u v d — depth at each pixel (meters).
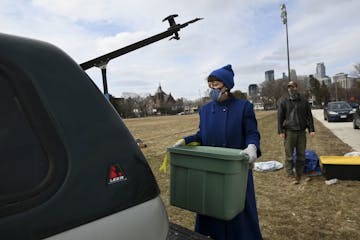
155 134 18.06
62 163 0.97
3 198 0.84
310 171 5.76
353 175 5.30
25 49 1.05
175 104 102.31
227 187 1.93
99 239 0.97
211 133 2.41
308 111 5.37
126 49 1.98
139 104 88.19
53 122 1.00
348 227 3.62
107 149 1.10
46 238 0.87
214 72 2.37
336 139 11.02
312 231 3.55
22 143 0.92
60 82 1.08
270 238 3.41
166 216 1.25
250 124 2.34
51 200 0.90
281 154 8.44
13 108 0.94
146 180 1.19
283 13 24.75
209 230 2.35
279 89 76.50
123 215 1.06
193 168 2.07
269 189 5.14
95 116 1.11
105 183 1.04
